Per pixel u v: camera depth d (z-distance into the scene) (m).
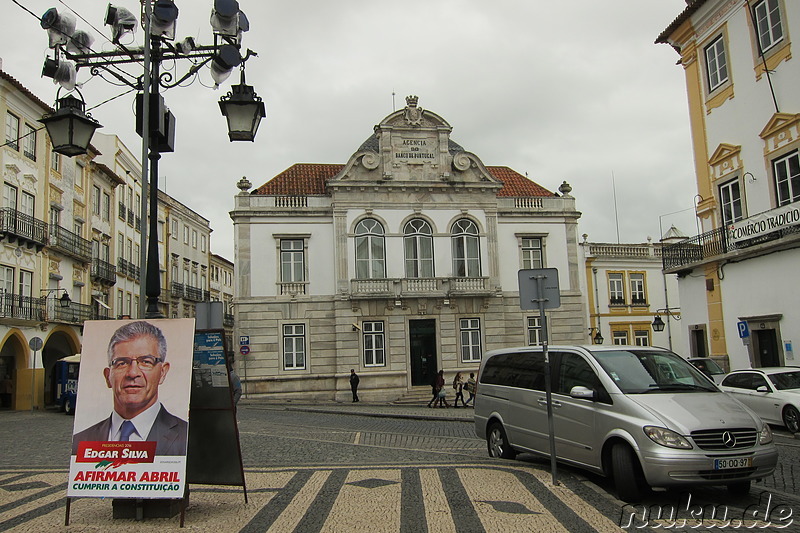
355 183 32.09
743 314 20.06
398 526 6.89
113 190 42.53
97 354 7.35
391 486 9.03
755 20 19.33
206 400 7.75
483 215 33.44
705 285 21.95
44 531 6.82
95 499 8.44
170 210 53.06
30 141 30.55
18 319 28.22
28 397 29.70
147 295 8.45
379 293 31.44
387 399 31.05
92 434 7.13
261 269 31.64
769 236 18.64
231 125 9.33
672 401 8.35
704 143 21.84
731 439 7.81
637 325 39.50
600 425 8.66
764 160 19.12
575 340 33.81
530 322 33.72
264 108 9.54
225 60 9.14
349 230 32.00
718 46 21.14
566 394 9.62
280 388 30.97
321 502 8.09
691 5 21.47
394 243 32.44
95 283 38.50
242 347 30.83
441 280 32.16
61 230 33.25
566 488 8.77
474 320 32.72
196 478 7.79
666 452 7.66
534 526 6.84
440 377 27.47
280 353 31.25
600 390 8.90
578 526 6.84
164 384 7.21
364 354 31.45
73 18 9.02
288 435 16.34
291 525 6.97
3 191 28.02
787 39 18.12
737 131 20.25
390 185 32.41
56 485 9.67
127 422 7.13
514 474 9.80
